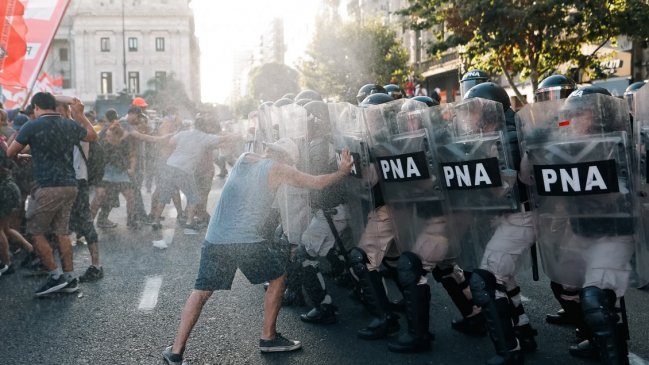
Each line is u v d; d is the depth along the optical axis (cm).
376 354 449
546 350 449
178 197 1086
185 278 692
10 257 730
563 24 1238
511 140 389
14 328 519
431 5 1392
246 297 605
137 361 443
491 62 1474
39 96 622
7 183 688
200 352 459
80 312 563
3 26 902
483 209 396
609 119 338
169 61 8781
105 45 8681
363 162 455
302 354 452
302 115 505
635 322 504
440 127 407
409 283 443
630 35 1217
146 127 1191
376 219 465
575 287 378
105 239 956
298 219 521
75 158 703
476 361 431
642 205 348
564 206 357
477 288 395
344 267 614
